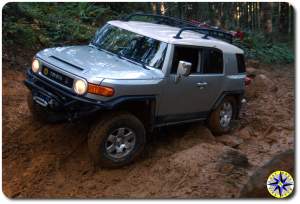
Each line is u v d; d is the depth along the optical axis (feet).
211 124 26.02
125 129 20.16
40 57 21.06
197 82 23.40
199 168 19.83
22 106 25.89
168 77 21.43
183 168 19.83
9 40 31.53
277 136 27.89
